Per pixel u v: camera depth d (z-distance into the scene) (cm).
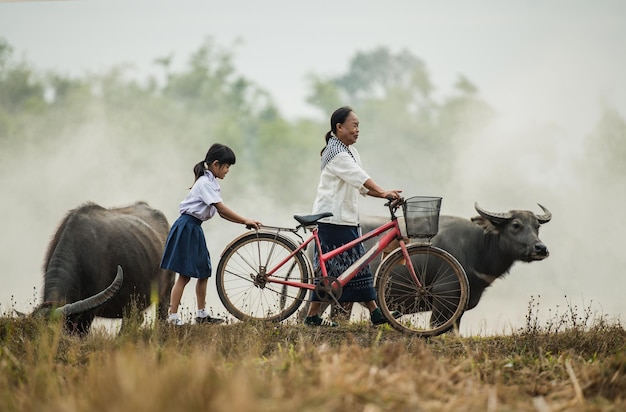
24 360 1853
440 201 2111
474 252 2744
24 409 1419
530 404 1538
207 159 2291
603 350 2116
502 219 2702
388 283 2312
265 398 1409
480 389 1588
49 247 2745
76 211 2797
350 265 2161
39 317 2277
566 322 2345
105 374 1439
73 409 1318
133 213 3069
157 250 2994
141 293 2906
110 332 2183
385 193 2120
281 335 2148
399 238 2161
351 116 2208
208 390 1370
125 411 1258
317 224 2208
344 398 1413
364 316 2567
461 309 2147
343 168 2159
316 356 1748
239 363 1716
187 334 2091
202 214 2253
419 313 2456
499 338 2242
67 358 1908
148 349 1878
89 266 2697
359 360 1678
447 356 1973
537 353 2073
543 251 2656
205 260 2269
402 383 1514
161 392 1305
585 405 1541
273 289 2219
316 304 2252
